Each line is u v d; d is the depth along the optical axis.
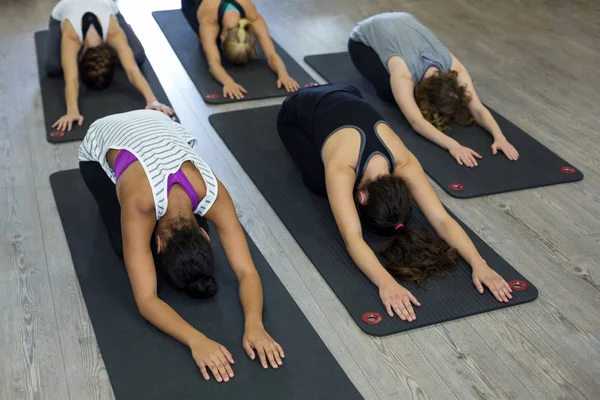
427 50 3.79
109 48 4.04
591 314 2.62
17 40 4.78
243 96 4.08
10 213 3.08
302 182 3.33
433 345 2.45
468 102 3.76
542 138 3.81
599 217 3.18
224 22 4.26
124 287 2.65
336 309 2.61
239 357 2.35
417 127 3.67
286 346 2.41
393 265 2.73
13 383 2.26
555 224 3.12
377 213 2.65
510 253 2.92
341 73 4.45
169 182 2.40
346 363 2.38
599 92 4.38
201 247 2.39
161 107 3.79
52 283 2.69
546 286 2.75
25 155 3.49
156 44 4.71
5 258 2.81
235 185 3.32
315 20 5.32
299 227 3.02
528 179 3.40
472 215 3.15
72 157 3.48
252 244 2.93
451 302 2.62
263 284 2.70
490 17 5.52
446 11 5.61
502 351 2.44
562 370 2.37
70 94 3.79
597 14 5.67
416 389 2.28
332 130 2.86
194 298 2.57
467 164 3.47
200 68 4.40
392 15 4.05
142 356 2.35
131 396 2.19
